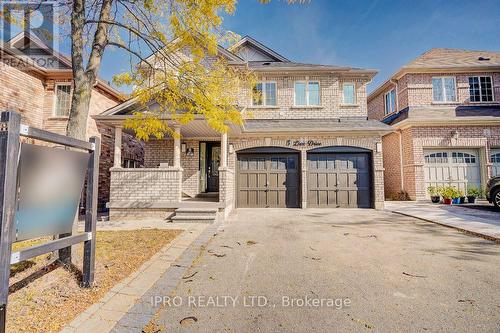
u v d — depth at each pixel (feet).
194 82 19.45
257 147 37.11
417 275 12.15
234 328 8.13
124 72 19.71
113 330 7.90
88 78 14.06
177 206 27.50
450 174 42.57
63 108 37.04
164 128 20.56
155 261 14.10
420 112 43.57
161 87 20.31
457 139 41.86
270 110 41.50
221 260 14.60
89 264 10.57
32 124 34.81
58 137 9.10
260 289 10.89
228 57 36.78
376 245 17.38
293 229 22.80
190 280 11.84
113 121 27.76
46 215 8.89
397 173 46.73
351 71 41.06
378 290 10.66
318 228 23.16
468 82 45.11
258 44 47.03
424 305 9.41
